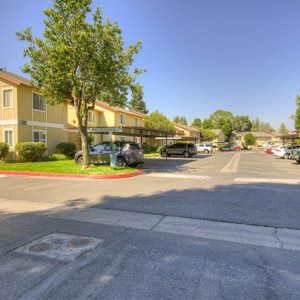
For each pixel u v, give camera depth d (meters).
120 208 8.38
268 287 3.98
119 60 16.75
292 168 21.66
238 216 7.52
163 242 5.68
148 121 50.41
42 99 25.97
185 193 10.54
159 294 3.79
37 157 23.52
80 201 9.32
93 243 5.61
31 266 4.62
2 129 23.98
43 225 6.79
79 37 14.64
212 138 84.75
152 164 24.80
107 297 3.72
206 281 4.13
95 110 39.38
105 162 20.55
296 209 8.18
